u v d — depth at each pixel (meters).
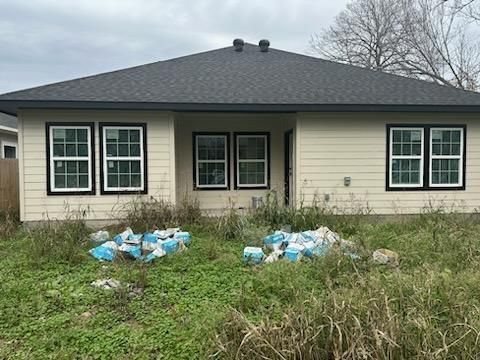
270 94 9.34
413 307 3.35
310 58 12.93
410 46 25.64
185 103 8.55
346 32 28.08
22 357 3.28
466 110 9.13
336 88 10.00
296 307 3.49
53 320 3.93
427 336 2.87
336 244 5.87
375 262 5.40
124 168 8.90
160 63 11.48
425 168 9.60
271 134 11.46
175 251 6.37
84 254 6.25
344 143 9.45
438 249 5.92
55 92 8.52
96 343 3.48
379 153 9.52
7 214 8.98
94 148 8.75
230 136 11.31
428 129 9.57
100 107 8.28
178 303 4.34
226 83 9.99
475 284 4.16
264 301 4.21
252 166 11.45
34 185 8.60
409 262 5.51
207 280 5.07
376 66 26.77
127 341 3.51
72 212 8.66
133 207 8.66
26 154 8.55
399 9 26.09
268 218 8.12
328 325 2.97
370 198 9.52
